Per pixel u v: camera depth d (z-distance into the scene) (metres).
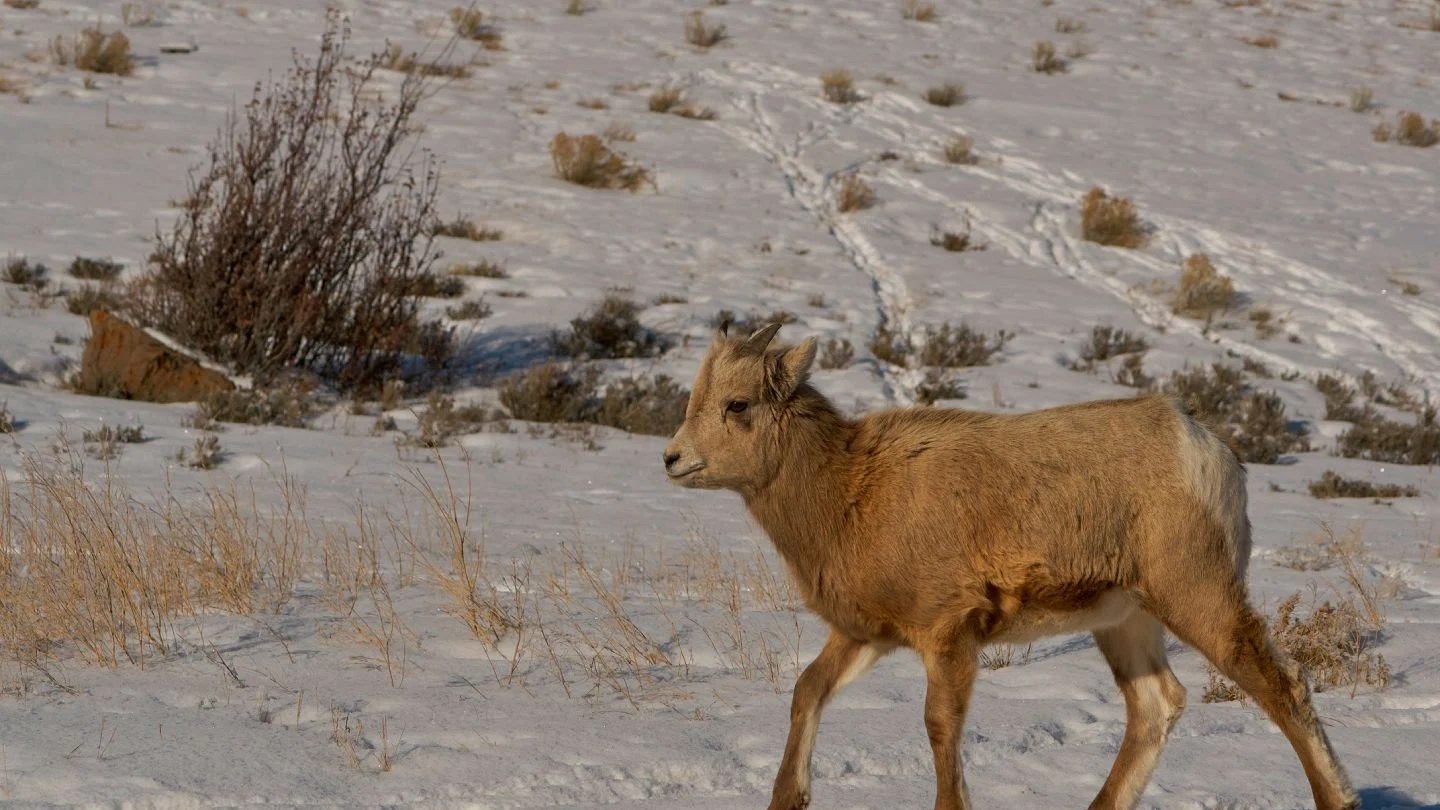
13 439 51.75
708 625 31.77
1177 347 91.00
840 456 21.45
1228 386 81.56
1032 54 166.75
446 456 57.31
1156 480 20.09
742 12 174.00
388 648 28.89
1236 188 127.94
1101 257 110.50
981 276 103.50
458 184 111.50
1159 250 112.50
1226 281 99.56
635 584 35.94
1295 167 135.88
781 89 146.88
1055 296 100.44
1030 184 125.62
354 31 147.38
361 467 52.47
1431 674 29.03
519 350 79.69
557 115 131.50
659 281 94.75
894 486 20.91
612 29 162.00
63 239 88.31
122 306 73.69
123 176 102.81
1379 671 28.72
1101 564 20.11
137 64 129.62
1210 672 28.94
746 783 22.39
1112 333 93.25
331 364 73.00
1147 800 21.75
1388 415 81.75
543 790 21.59
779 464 21.52
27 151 105.25
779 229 109.38
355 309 72.38
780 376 21.55
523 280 92.69
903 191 122.00
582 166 115.12
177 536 34.06
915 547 20.53
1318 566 41.62
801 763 20.83
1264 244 113.25
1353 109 155.62
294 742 23.19
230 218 70.25
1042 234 114.81
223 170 73.31
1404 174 136.38
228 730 23.59
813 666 21.56
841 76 144.50
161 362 66.12
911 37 169.88
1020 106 146.38
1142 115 147.75
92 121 114.06
